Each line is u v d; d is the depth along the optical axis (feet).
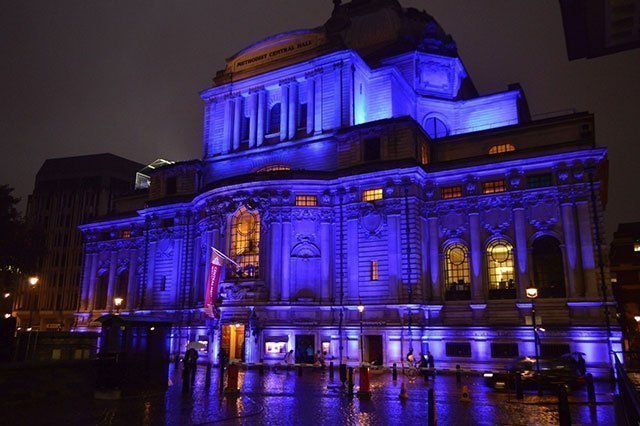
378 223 170.91
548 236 156.76
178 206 215.31
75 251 365.61
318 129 193.36
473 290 162.09
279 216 176.96
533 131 179.42
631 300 315.78
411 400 90.84
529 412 78.48
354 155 181.27
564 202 154.61
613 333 141.08
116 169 385.09
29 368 82.33
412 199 167.84
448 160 187.83
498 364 150.51
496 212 163.84
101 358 89.86
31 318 338.13
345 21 209.87
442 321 164.86
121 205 277.03
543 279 155.12
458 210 168.96
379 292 167.02
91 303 255.09
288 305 170.19
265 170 202.28
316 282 175.11
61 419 68.85
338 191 178.70
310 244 177.06
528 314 153.28
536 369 105.70
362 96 201.16
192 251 210.59
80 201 374.02
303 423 69.51
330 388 107.55
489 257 163.73
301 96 203.62
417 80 223.10
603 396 98.37
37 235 216.74
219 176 213.46
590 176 153.48
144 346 94.43
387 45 236.22
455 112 222.07
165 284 213.87
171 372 148.05
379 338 164.35
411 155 173.17
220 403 85.87
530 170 161.48
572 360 109.29
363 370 95.55
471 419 72.43
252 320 169.58
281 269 173.68
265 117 209.67
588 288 147.33
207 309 179.52
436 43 227.81
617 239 329.72
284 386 111.34
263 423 69.05
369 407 82.84
